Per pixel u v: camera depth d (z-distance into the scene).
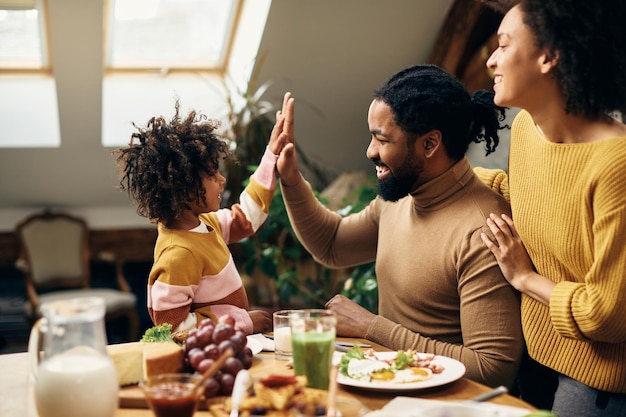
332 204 4.61
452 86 2.00
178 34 4.94
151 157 1.97
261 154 4.51
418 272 2.02
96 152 5.12
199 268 1.95
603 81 1.71
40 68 4.92
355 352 1.69
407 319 2.08
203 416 1.41
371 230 2.35
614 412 1.78
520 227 1.89
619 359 1.76
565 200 1.76
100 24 4.13
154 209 1.98
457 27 4.45
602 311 1.66
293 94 4.82
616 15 1.69
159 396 1.25
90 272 5.67
